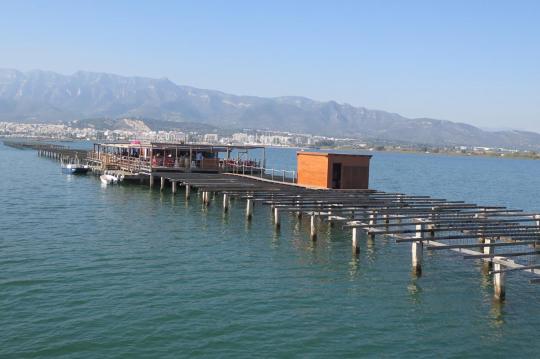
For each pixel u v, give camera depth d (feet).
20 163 325.83
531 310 63.82
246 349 51.01
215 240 99.76
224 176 176.96
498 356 51.57
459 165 574.15
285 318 59.26
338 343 53.26
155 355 49.06
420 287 72.13
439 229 82.74
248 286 70.59
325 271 79.30
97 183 202.69
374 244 98.32
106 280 71.15
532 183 312.09
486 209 121.49
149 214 128.77
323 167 144.46
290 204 108.78
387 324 58.59
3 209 131.54
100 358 48.08
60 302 61.72
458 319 60.59
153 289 67.87
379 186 259.60
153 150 204.85
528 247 96.68
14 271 73.87
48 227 108.37
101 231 105.81
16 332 52.90
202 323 56.85
